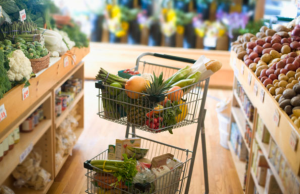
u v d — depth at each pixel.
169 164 2.27
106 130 4.50
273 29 3.57
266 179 2.70
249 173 3.03
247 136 3.33
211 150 4.05
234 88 4.07
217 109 4.17
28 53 2.49
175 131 4.52
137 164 2.22
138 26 6.41
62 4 5.26
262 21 4.82
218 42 6.29
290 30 3.41
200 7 6.11
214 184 3.34
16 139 2.62
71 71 3.57
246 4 5.97
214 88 6.34
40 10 3.32
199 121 2.40
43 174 2.99
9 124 2.13
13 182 3.05
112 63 6.47
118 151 2.36
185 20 6.21
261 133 2.81
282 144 2.08
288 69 2.62
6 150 2.46
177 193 3.07
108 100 2.22
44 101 3.02
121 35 6.52
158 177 2.13
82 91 4.08
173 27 6.29
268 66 2.89
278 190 2.60
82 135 4.32
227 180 3.42
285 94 2.22
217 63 2.30
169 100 2.06
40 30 3.06
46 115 3.05
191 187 3.25
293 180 2.02
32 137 2.74
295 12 3.97
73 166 3.59
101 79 2.19
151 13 6.29
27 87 2.34
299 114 2.02
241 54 3.43
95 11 6.38
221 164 3.73
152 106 2.04
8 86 2.11
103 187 2.18
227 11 6.04
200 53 6.21
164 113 2.07
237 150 3.73
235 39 6.18
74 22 3.97
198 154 3.91
